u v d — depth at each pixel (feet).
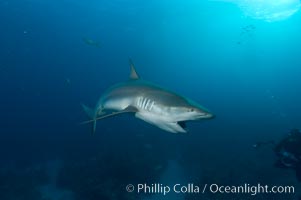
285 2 143.02
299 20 195.83
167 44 268.21
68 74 362.74
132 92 17.88
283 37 278.67
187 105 14.56
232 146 80.33
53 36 207.00
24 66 334.24
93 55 285.64
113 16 160.25
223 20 182.60
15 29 187.83
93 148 80.89
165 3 135.33
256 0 136.36
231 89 370.53
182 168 62.95
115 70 369.50
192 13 157.79
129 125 106.32
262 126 106.63
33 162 79.00
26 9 145.89
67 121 152.35
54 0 130.93
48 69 354.54
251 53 414.62
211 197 46.21
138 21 172.96
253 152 71.56
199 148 75.87
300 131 27.09
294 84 375.45
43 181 61.57
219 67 518.37
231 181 49.90
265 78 499.92
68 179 57.88
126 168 53.11
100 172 53.78
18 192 56.49
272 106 164.25
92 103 235.40
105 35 209.36
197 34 226.38
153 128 97.96
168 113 15.01
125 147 74.08
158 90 16.69
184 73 524.93
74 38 214.90
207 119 14.52
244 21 188.65
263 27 224.94
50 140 102.27
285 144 27.63
